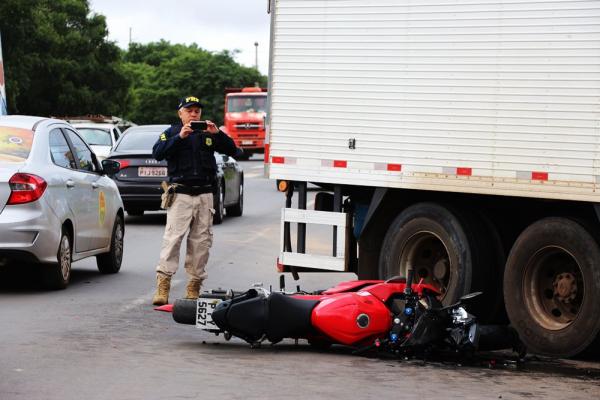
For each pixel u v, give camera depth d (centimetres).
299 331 1938
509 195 2150
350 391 1631
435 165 2270
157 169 4656
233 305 1933
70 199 2838
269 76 2531
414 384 1700
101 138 6738
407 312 1911
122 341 2058
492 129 2178
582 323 1978
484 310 2241
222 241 4156
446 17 2253
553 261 2083
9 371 1741
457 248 2231
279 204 6159
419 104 2297
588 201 2044
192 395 1577
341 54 2422
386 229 2455
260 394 1592
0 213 2620
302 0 2481
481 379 1766
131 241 4128
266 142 2536
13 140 2753
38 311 2428
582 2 2056
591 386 1741
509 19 2155
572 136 2066
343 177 2419
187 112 2612
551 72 2095
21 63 13150
